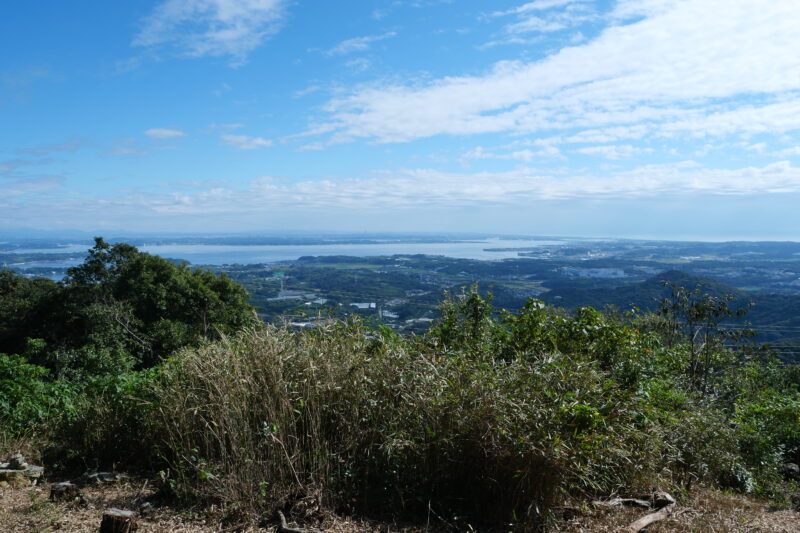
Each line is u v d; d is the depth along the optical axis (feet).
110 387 15.51
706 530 11.98
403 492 11.45
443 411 11.66
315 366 12.78
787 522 13.43
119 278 77.36
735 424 19.39
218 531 10.34
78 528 10.28
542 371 12.58
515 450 10.91
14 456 13.88
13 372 22.22
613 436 11.70
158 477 12.48
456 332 18.85
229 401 12.07
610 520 11.62
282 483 11.44
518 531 10.75
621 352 18.21
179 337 66.08
